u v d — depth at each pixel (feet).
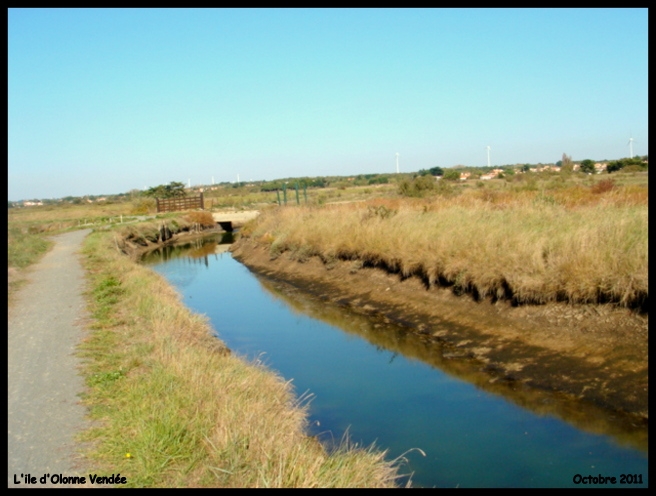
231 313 53.42
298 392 30.68
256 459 16.51
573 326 32.81
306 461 16.70
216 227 184.24
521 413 26.37
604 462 21.36
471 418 26.18
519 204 57.82
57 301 44.27
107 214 221.46
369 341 40.65
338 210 82.53
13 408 21.54
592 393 27.09
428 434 24.71
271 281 70.64
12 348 30.60
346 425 26.03
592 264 33.01
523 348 33.35
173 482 15.61
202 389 21.47
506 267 38.32
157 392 21.42
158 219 161.58
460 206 61.82
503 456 22.34
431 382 31.42
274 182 437.58
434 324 41.55
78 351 29.01
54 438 18.66
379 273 55.16
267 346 40.78
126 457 17.04
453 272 43.42
